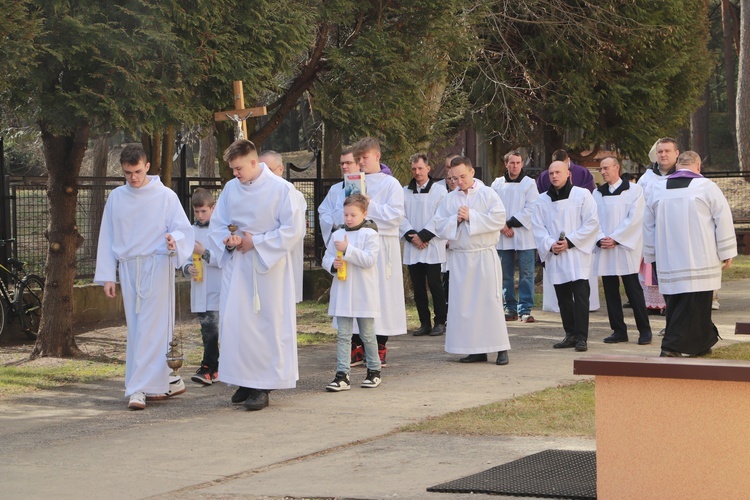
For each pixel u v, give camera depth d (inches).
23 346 523.5
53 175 467.8
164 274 350.0
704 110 1887.3
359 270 360.8
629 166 1117.1
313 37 539.2
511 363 411.5
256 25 449.4
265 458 257.4
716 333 413.7
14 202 560.4
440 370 398.3
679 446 178.9
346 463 248.1
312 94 563.5
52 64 400.8
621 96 769.6
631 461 182.9
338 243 356.8
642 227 460.1
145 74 415.5
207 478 238.2
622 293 696.4
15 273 544.4
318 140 835.4
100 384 400.8
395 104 546.6
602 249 466.3
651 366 178.7
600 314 586.6
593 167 859.4
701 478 177.2
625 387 182.9
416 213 515.5
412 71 565.3
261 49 456.8
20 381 403.5
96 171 923.4
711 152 2068.2
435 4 566.3
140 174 349.1
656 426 180.5
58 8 385.1
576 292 443.8
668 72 767.7
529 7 727.1
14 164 1047.0
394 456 253.8
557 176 447.5
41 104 411.2
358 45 539.5
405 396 343.6
